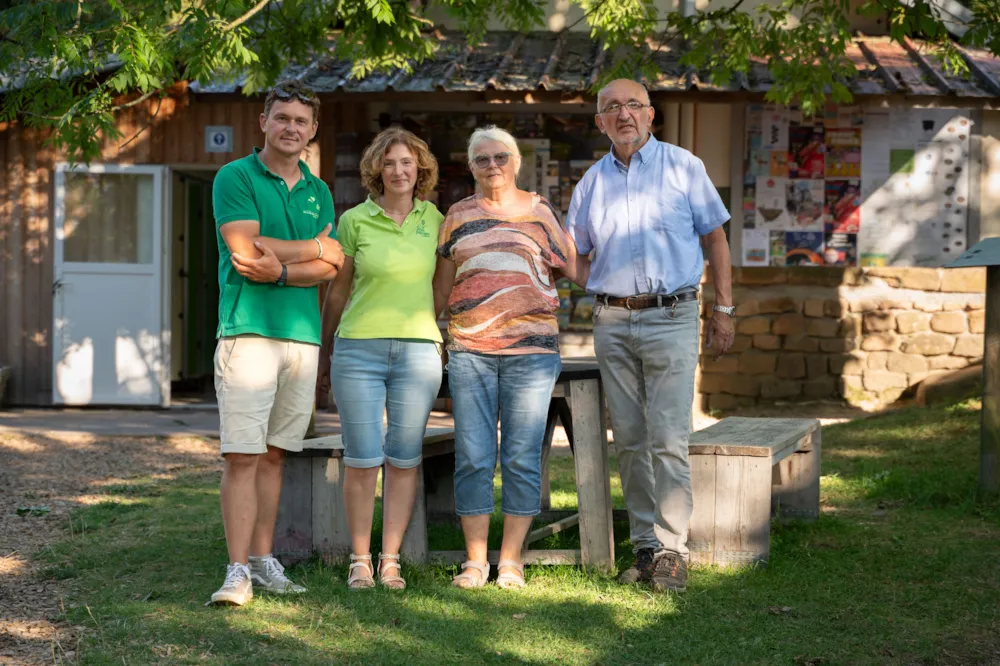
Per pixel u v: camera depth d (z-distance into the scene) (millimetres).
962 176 11891
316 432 10102
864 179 11922
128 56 6738
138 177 11812
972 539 5691
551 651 4023
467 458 4875
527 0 9023
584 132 12289
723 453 5262
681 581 4820
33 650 3998
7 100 8219
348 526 5223
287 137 4617
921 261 11953
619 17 9273
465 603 4605
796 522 6172
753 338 11836
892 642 4113
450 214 4910
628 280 4863
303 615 4422
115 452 9289
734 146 11906
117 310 11852
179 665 3828
